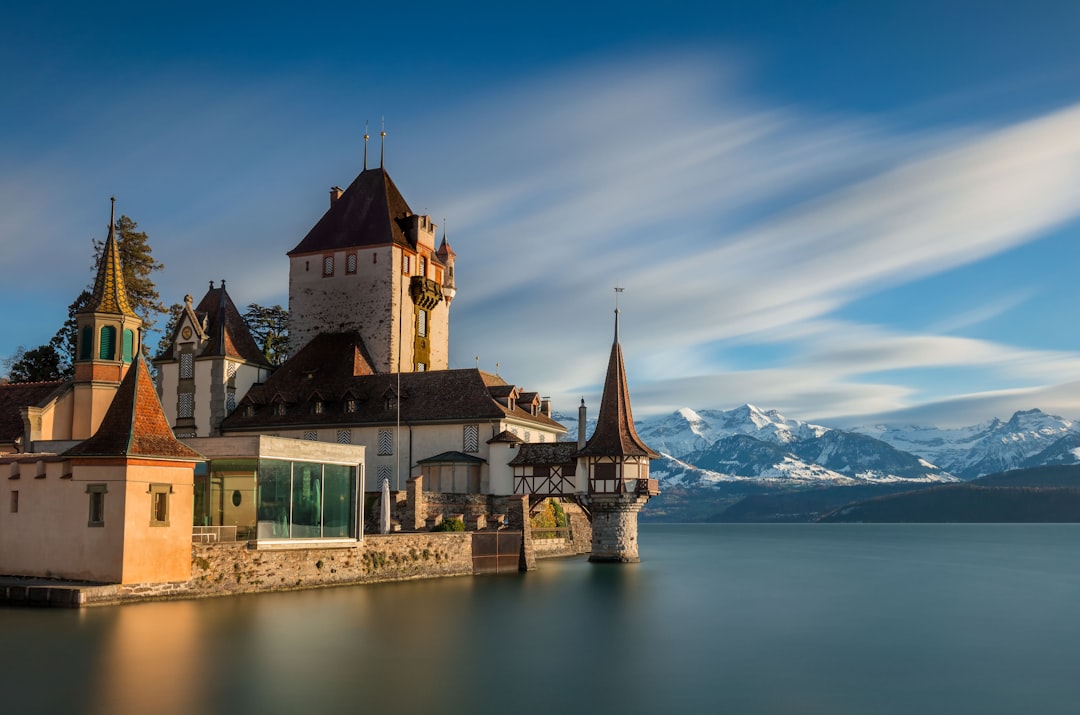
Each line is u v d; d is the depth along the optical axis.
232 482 45.56
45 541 40.56
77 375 60.44
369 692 27.42
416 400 79.88
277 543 46.06
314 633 35.97
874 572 84.38
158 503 40.38
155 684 27.12
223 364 84.75
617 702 27.45
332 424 80.62
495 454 75.81
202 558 42.41
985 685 30.94
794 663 34.12
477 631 38.53
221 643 32.94
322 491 49.38
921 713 27.14
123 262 103.12
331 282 91.00
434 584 53.72
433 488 76.31
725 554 115.56
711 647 37.12
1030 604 56.12
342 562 50.41
